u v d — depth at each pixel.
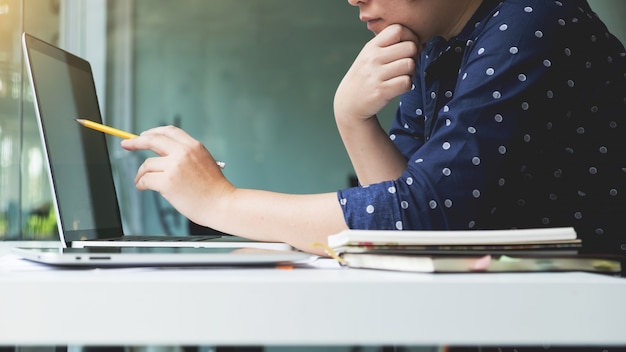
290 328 0.48
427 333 0.48
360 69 1.17
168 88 4.82
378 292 0.48
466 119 0.94
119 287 0.48
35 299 0.48
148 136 1.03
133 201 4.43
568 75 1.03
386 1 1.11
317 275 0.56
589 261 0.64
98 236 1.35
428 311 0.48
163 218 4.43
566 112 1.04
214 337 0.48
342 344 0.48
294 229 0.93
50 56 1.25
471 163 0.92
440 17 1.12
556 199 1.06
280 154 4.95
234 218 0.96
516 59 0.97
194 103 4.87
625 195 1.08
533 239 0.66
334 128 4.97
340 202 0.92
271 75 4.93
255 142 4.93
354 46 4.96
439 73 1.18
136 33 4.73
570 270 0.64
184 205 0.98
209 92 4.89
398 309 0.48
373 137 1.24
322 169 4.96
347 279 0.49
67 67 1.34
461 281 0.49
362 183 1.28
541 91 0.98
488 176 0.92
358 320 0.48
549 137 1.03
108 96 4.68
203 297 0.48
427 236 0.65
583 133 1.06
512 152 0.94
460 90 0.97
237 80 4.91
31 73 1.14
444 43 1.20
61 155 1.21
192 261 0.67
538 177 1.03
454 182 0.91
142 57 4.75
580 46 1.04
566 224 1.06
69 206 1.21
